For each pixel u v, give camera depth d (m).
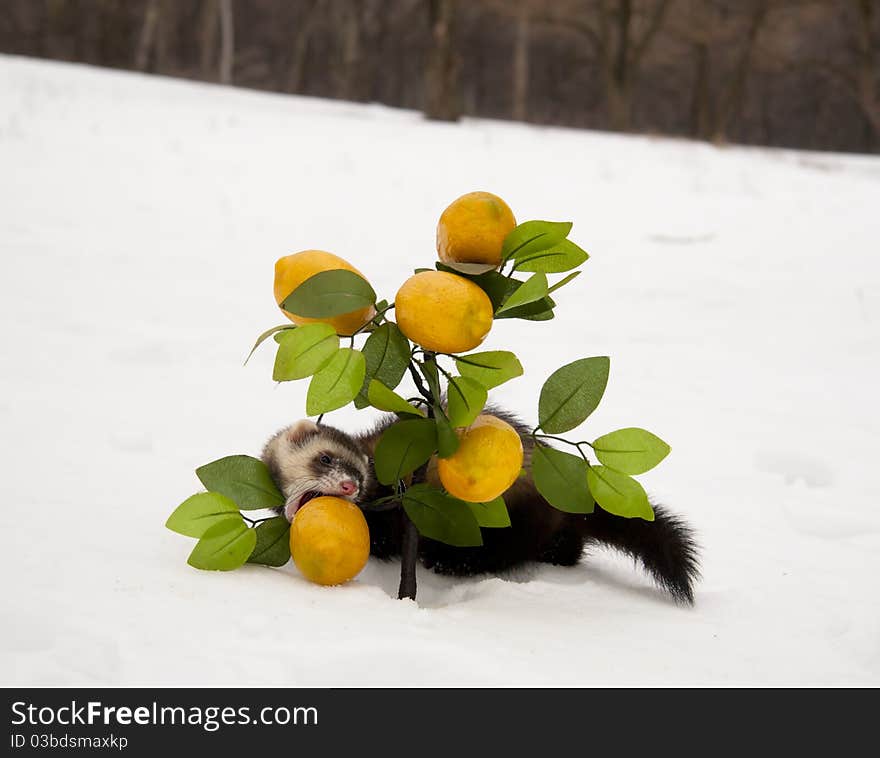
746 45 18.98
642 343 3.10
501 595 1.63
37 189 4.96
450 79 11.98
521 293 1.46
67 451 2.01
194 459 2.03
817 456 2.21
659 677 1.41
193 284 3.55
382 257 4.36
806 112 26.47
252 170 6.30
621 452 1.55
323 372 1.48
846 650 1.53
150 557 1.57
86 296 3.24
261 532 1.59
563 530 1.79
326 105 12.77
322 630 1.41
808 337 3.21
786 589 1.70
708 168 8.48
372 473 1.77
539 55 25.30
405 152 7.91
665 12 17.42
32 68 11.34
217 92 12.16
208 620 1.41
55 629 1.37
